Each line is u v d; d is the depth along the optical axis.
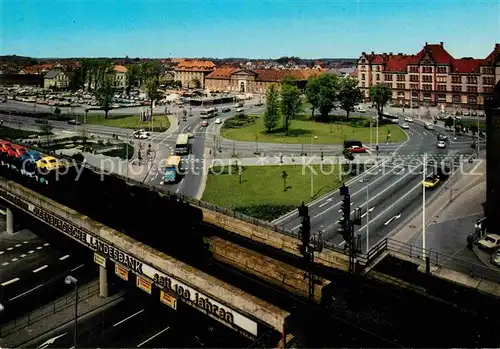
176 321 41.09
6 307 44.28
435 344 23.89
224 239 41.69
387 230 62.22
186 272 30.03
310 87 168.25
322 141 126.88
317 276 31.80
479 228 57.84
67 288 47.97
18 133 135.62
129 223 47.00
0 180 56.28
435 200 74.56
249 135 138.88
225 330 38.44
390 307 27.30
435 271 32.22
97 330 40.00
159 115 184.12
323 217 68.19
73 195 54.16
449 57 187.25
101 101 174.50
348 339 24.44
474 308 27.09
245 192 81.38
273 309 25.55
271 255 38.59
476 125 142.25
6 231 64.25
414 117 170.75
